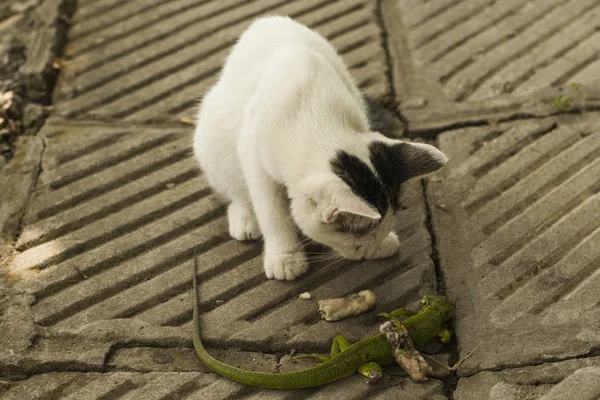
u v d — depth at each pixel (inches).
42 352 38.8
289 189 39.1
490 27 52.2
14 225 43.6
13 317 39.9
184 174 45.9
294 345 39.0
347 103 40.1
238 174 43.1
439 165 37.9
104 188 45.3
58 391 37.8
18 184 45.3
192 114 48.6
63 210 44.4
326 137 38.9
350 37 52.2
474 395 36.9
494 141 46.1
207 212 44.2
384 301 40.2
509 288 40.1
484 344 38.3
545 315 38.8
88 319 39.9
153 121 48.5
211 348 39.1
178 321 40.0
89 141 47.3
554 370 37.1
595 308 38.8
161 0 55.2
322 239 39.6
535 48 50.6
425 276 40.9
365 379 37.6
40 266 42.0
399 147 38.6
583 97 47.5
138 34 53.1
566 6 52.9
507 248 41.5
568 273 40.2
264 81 40.6
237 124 42.2
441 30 52.3
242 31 52.7
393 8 54.1
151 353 39.0
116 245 42.8
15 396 37.7
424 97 48.8
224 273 41.8
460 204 43.5
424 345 38.9
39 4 54.7
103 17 54.3
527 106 47.6
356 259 40.8
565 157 44.9
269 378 37.2
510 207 43.1
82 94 50.0
